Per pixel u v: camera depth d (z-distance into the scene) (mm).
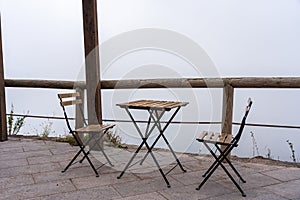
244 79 3424
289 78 3205
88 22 3861
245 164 3473
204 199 2553
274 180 2953
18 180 2994
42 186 2846
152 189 2777
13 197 2604
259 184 2857
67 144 4391
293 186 2801
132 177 3092
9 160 3633
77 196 2623
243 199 2539
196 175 3135
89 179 3031
